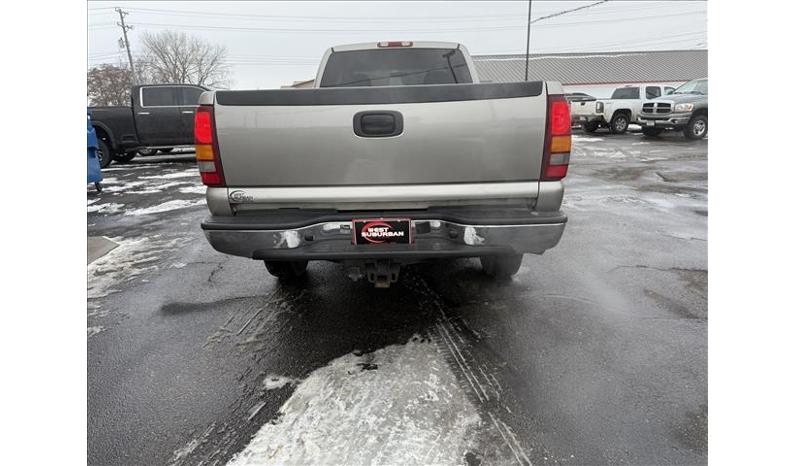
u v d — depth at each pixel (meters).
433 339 2.89
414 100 2.47
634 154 12.19
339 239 2.62
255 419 2.21
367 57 4.38
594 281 3.77
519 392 2.35
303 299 3.54
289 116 2.49
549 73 39.22
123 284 3.94
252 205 2.67
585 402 2.27
